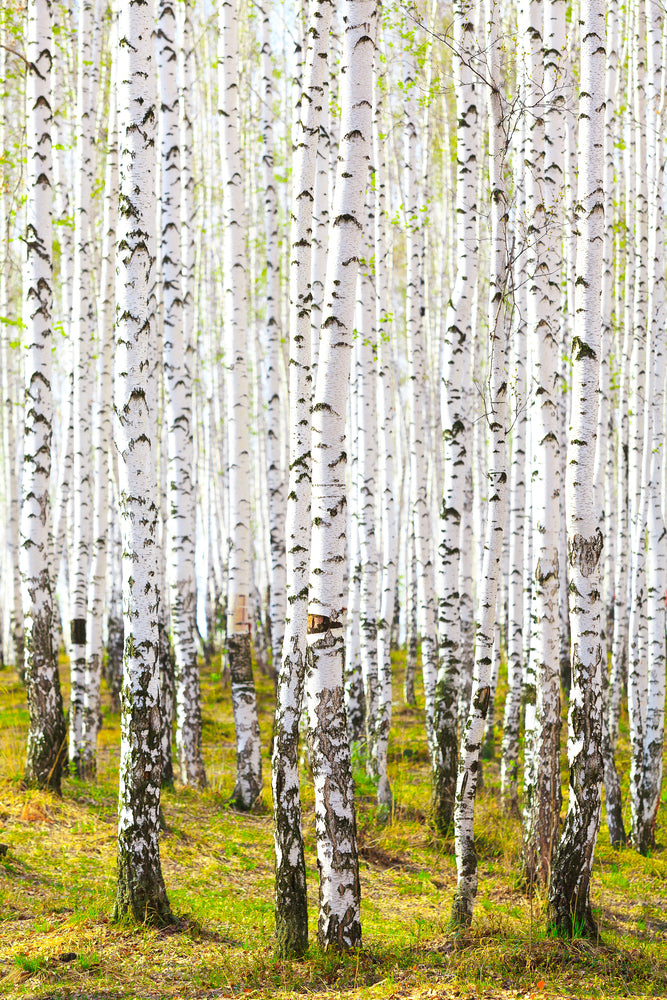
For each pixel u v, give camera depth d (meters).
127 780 7.13
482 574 8.02
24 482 10.73
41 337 10.77
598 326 7.58
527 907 8.77
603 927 8.30
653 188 12.17
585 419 7.55
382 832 11.41
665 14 13.39
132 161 7.16
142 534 7.04
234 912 7.88
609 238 13.24
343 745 6.53
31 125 10.77
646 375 12.60
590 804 7.39
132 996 5.94
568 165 13.16
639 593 12.17
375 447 13.59
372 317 13.46
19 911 7.37
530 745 9.60
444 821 11.54
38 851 8.74
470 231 11.33
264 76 14.20
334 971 6.29
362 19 6.56
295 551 7.34
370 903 8.95
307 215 9.00
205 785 12.77
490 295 8.46
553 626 9.43
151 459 7.17
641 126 12.84
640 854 11.62
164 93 12.84
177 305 12.89
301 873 6.79
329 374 6.59
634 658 12.04
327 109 12.06
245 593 12.30
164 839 10.04
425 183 16.98
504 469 8.10
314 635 6.53
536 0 9.64
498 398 8.22
